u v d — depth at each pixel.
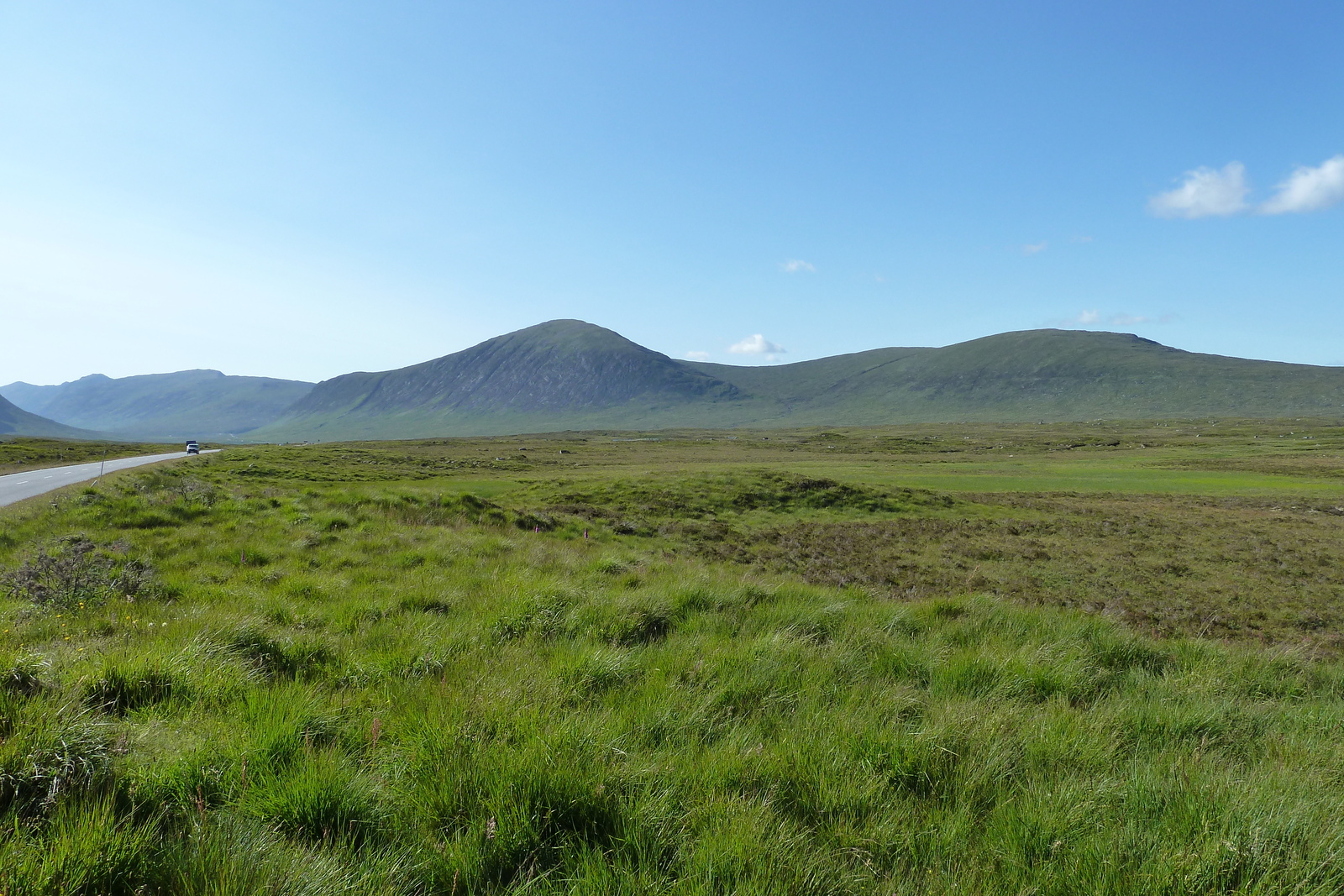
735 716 6.07
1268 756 5.68
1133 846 4.05
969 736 5.46
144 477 35.84
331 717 5.56
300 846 3.81
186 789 4.28
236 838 3.73
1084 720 6.09
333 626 9.26
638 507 44.09
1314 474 82.06
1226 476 78.50
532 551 17.66
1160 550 34.78
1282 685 8.12
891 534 38.25
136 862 3.49
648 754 5.12
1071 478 76.06
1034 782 4.84
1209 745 5.86
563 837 4.06
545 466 100.69
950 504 49.97
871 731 5.46
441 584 12.66
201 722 5.36
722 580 13.84
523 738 5.08
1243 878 3.72
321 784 4.26
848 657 7.82
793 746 5.16
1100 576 28.98
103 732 4.70
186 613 9.32
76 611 9.24
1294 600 25.75
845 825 4.30
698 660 7.42
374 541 17.20
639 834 4.07
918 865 3.98
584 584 12.74
